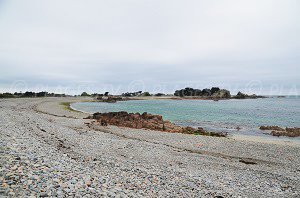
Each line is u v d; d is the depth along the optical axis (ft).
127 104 484.74
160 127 154.51
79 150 76.48
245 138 139.64
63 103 397.39
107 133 123.34
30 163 45.06
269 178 68.95
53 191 35.63
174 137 123.54
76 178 43.60
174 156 85.87
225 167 76.95
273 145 111.45
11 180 36.06
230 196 51.88
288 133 151.23
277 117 254.27
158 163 74.43
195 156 88.38
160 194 46.37
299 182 66.80
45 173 42.01
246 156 93.25
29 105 292.61
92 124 150.10
